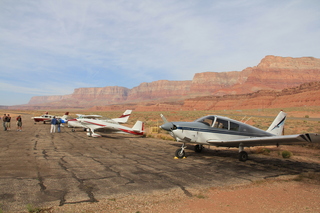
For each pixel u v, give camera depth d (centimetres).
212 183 626
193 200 493
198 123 1051
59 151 1088
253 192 560
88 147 1264
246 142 912
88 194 500
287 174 756
